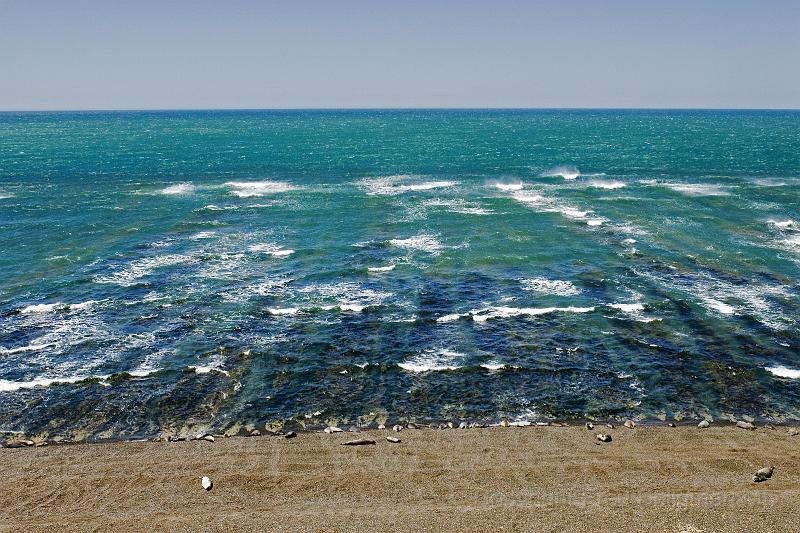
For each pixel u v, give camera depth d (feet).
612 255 105.40
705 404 58.59
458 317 79.30
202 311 81.51
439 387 62.08
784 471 46.34
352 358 68.39
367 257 105.09
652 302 83.66
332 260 103.65
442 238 117.08
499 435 53.11
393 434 53.36
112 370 65.16
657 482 45.14
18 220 132.46
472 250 108.78
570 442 51.80
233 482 45.70
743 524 38.17
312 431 54.13
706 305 82.38
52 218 134.72
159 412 57.21
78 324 76.84
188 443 51.88
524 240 115.24
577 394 60.64
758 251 106.83
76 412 56.95
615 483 45.06
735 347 70.13
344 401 59.52
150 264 101.60
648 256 104.53
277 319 79.05
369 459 49.08
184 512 41.73
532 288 89.76
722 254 105.19
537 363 67.00
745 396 59.93
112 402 58.75
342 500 43.32
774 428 54.03
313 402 59.31
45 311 80.94
